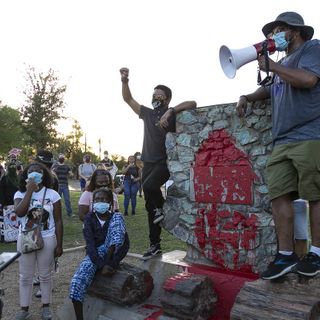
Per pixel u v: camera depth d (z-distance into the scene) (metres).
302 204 3.67
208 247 4.09
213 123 4.06
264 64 2.81
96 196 4.32
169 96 4.73
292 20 2.95
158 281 4.24
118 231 4.18
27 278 4.49
